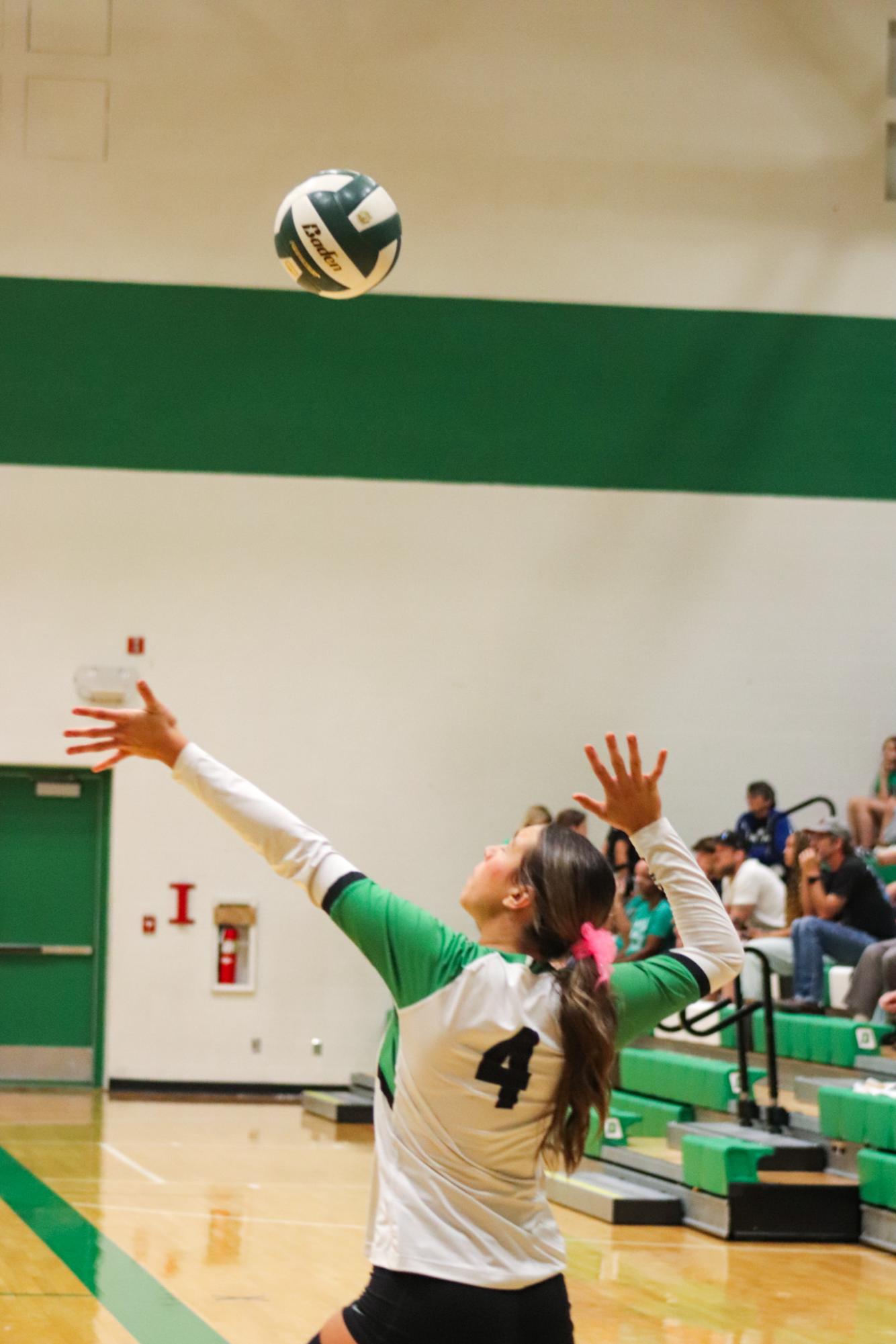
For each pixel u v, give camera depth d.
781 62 18.77
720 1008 11.78
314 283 9.59
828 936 12.71
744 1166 10.16
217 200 18.25
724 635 18.39
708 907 3.48
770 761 18.30
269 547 18.14
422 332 18.39
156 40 18.22
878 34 18.92
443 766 18.09
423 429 18.36
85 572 17.94
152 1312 7.54
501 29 18.50
